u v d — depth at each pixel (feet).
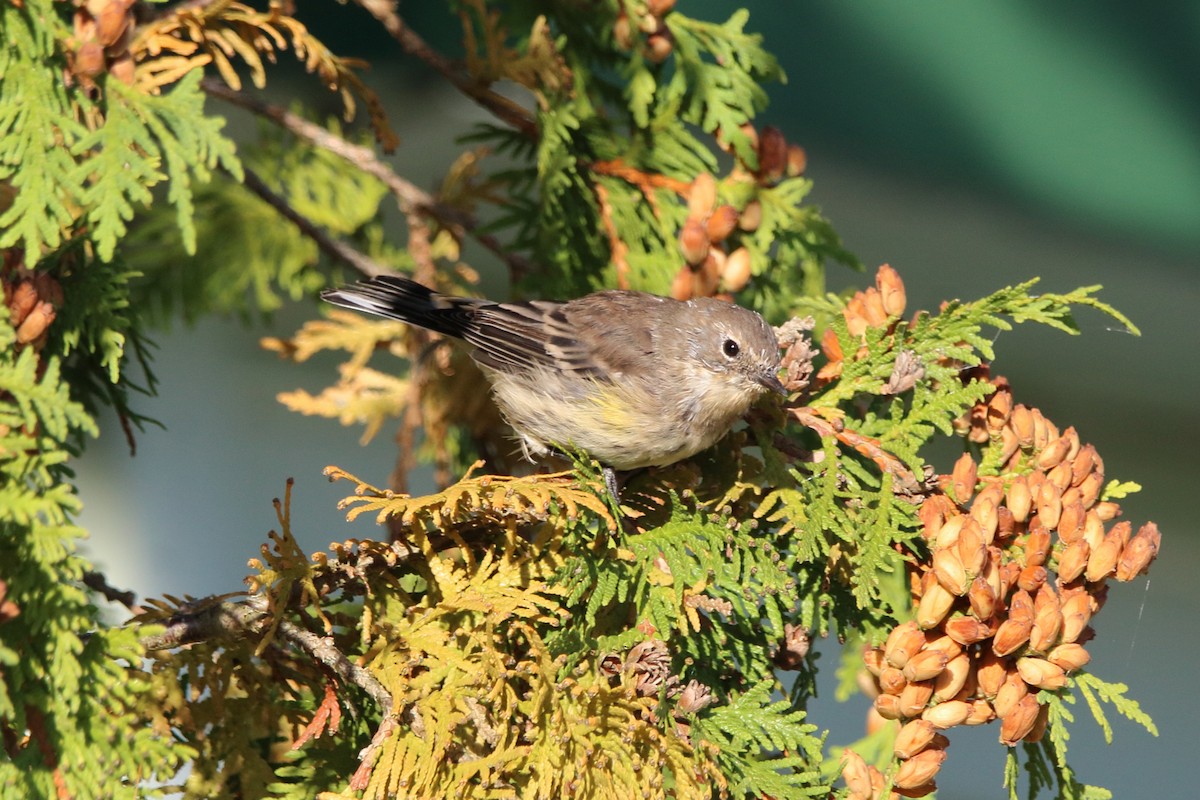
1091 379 19.98
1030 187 19.79
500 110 14.06
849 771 13.62
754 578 13.71
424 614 13.60
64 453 13.51
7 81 13.58
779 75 14.01
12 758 13.50
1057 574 13.65
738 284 13.96
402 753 13.53
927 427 13.74
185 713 13.62
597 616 13.66
